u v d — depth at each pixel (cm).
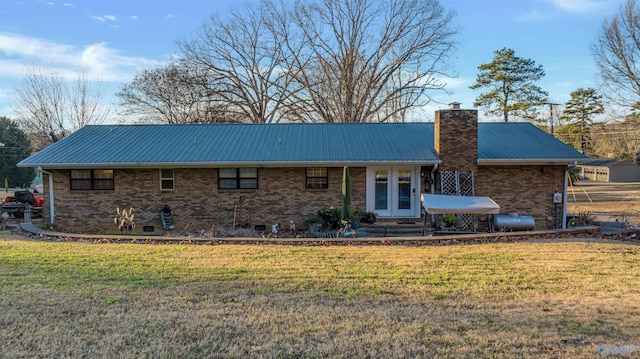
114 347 414
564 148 1523
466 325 472
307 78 3425
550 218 1502
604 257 855
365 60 3328
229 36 3403
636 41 3400
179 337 438
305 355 398
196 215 1519
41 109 3300
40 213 1953
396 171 1509
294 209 1509
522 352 404
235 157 1470
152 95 3375
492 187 1493
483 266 774
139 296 575
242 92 3512
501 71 4444
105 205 1520
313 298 575
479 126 1833
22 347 414
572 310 527
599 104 4981
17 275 686
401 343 423
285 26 3375
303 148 1549
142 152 1530
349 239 1077
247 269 742
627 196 3216
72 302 546
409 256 866
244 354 400
